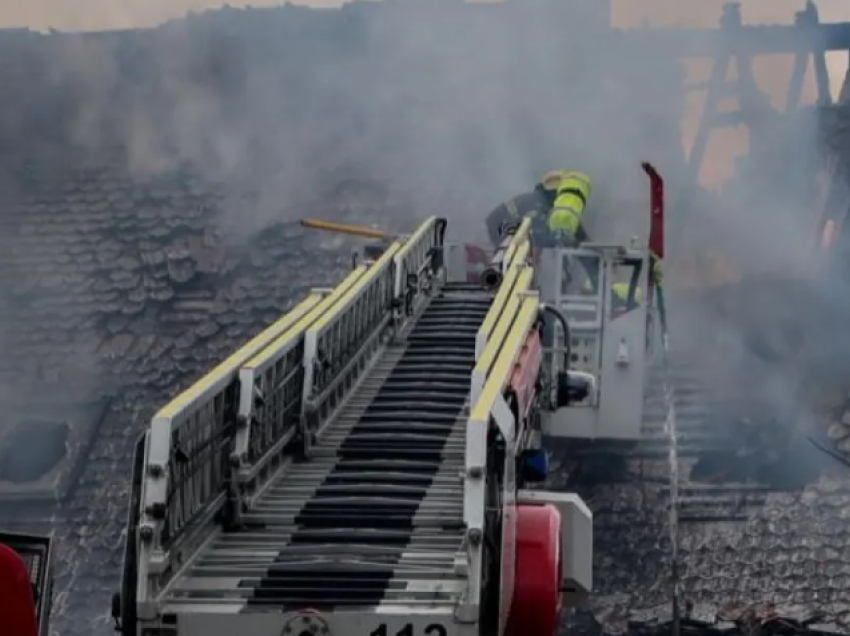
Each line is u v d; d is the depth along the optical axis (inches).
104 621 1487.5
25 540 738.8
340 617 724.0
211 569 770.2
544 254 1480.1
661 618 1473.9
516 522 808.9
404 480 896.9
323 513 846.5
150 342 1926.7
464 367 1129.4
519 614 790.5
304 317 997.8
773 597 1497.3
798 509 1593.3
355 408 1031.6
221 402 828.0
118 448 1720.0
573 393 1209.4
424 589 748.6
